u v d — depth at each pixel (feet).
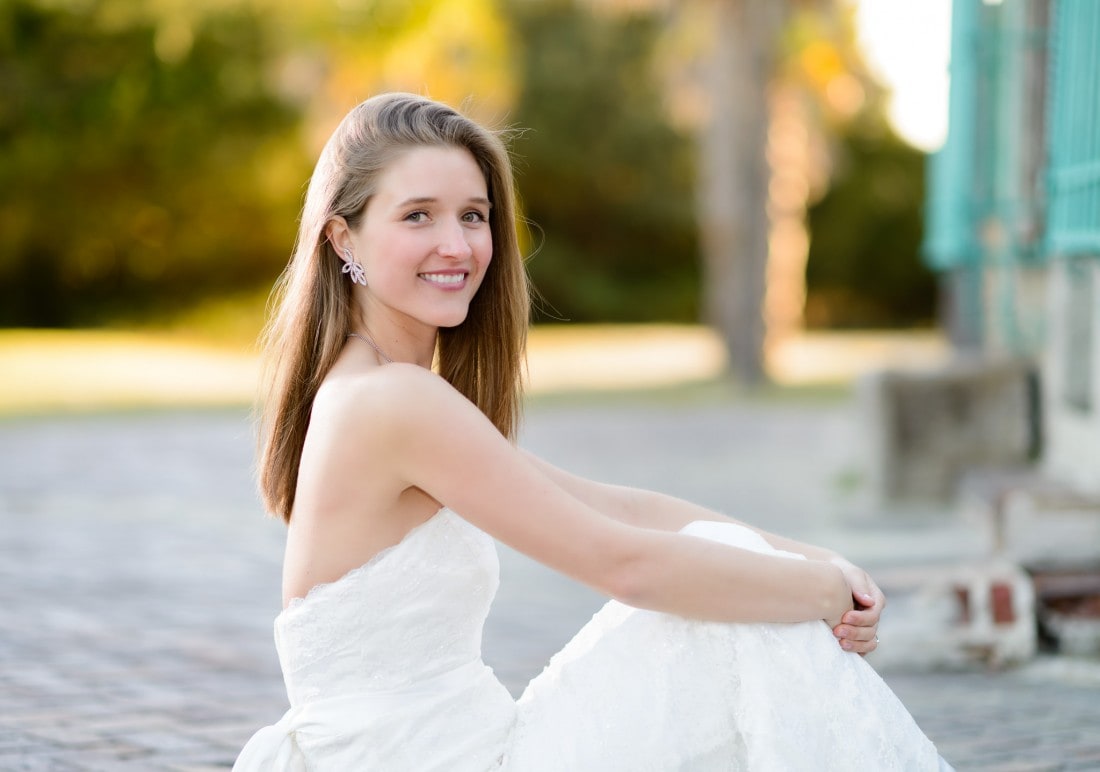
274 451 8.30
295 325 8.19
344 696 7.68
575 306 143.95
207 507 31.83
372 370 7.85
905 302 152.66
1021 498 20.22
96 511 30.76
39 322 112.47
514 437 9.14
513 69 113.91
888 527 29.22
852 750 7.75
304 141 95.20
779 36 70.13
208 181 106.01
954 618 17.92
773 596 7.87
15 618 18.94
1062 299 25.73
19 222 105.09
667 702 7.88
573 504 7.74
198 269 115.24
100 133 98.22
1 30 89.71
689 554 7.79
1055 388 26.94
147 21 91.15
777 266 78.18
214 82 96.02
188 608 20.18
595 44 136.67
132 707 14.05
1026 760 12.29
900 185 147.02
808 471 40.27
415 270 7.91
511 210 8.50
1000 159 30.37
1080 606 17.40
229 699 14.49
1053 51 23.65
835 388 70.33
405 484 7.73
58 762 11.83
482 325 8.77
